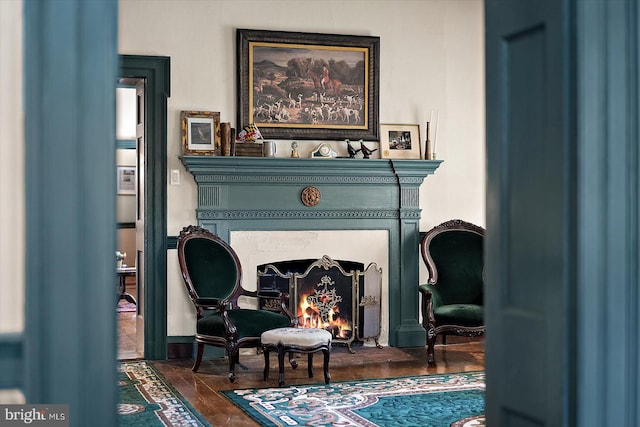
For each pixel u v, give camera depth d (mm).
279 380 5668
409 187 7266
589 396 1934
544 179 1997
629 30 1950
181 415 4812
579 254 1920
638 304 1965
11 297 1697
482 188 7645
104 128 1706
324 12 7195
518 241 2096
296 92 7086
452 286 6812
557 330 1956
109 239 1714
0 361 1674
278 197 6969
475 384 5711
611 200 1937
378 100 7293
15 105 1706
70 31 1685
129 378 5969
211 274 6281
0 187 1693
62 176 1681
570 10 1928
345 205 7133
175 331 6801
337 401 5184
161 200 6730
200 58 6848
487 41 2186
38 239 1668
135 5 6703
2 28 1704
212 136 6801
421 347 7332
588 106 1916
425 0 7461
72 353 1688
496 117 2150
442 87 7516
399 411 4906
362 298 7121
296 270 7066
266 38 6984
